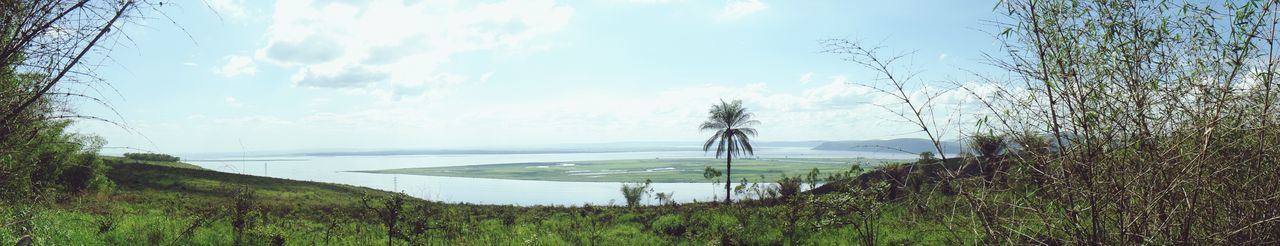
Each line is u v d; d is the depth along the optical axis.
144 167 66.00
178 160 100.50
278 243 15.73
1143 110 3.28
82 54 3.17
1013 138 3.57
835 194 8.94
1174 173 3.30
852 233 13.90
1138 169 3.33
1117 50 3.35
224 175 74.06
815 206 9.46
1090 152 3.29
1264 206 3.30
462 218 24.61
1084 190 3.36
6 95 3.10
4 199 4.34
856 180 8.31
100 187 28.97
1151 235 3.32
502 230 22.86
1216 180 3.33
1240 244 3.39
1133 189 3.31
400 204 14.22
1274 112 3.23
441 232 18.39
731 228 19.16
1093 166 3.37
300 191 63.16
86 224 15.40
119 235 15.02
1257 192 3.29
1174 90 3.32
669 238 20.70
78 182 25.20
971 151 3.68
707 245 17.64
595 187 128.25
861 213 8.25
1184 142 3.34
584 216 31.58
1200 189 3.34
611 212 33.28
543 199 90.00
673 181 148.62
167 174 63.25
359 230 19.27
